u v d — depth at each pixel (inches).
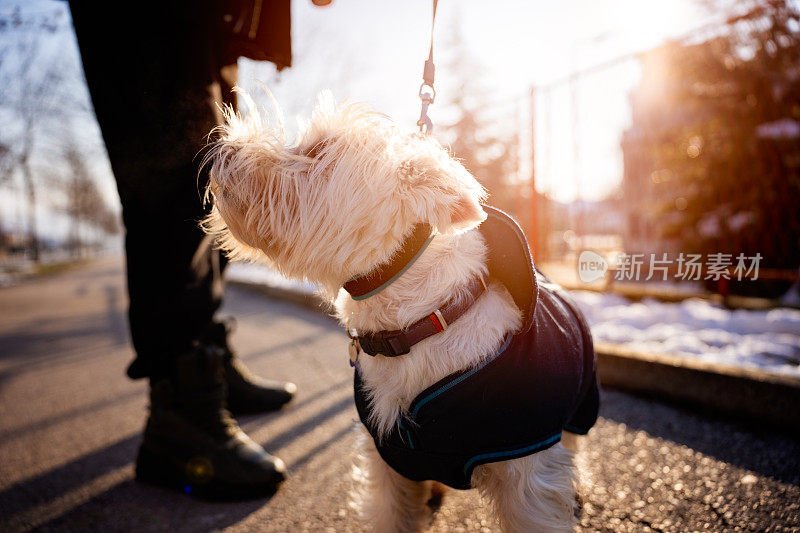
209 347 73.9
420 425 40.9
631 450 73.7
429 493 54.3
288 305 260.8
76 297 405.7
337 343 159.8
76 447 88.6
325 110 45.4
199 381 71.7
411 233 40.1
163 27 59.0
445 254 41.4
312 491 69.3
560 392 42.0
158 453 71.9
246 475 67.4
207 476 67.7
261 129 44.5
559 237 243.0
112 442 90.0
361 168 38.6
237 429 74.1
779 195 212.7
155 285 66.7
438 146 43.0
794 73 212.4
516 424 39.7
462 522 59.9
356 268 40.1
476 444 40.1
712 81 261.1
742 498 59.6
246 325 209.2
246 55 84.5
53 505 68.5
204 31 62.4
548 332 44.1
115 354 167.8
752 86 230.7
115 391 122.4
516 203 193.9
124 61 59.2
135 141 60.6
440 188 37.1
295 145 44.2
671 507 59.0
